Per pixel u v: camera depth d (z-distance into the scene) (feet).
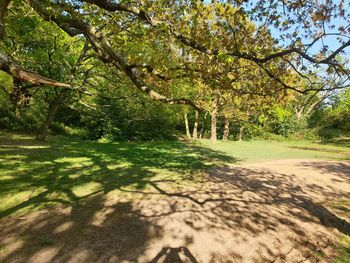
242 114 95.91
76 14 24.12
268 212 30.66
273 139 151.02
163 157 61.87
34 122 89.71
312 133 161.89
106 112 90.79
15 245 19.93
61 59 70.38
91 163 49.11
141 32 28.09
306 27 22.54
